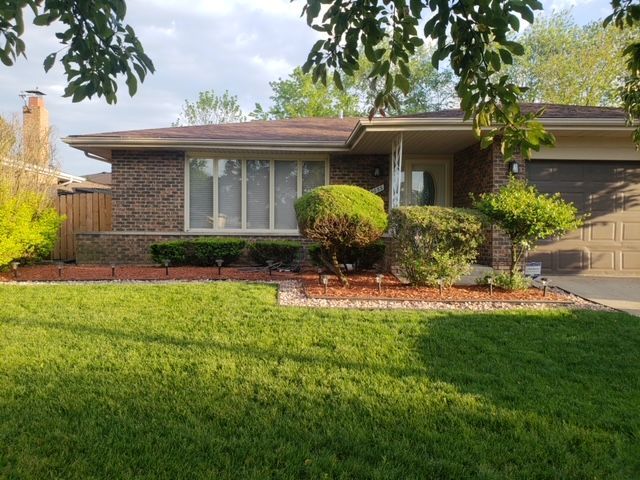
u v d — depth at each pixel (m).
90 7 2.49
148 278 8.67
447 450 2.71
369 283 7.91
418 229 7.39
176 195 11.49
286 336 4.82
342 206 6.97
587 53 23.88
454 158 12.06
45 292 6.99
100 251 11.18
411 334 4.98
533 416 3.13
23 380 3.61
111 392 3.42
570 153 9.41
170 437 2.81
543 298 6.93
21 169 9.62
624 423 3.05
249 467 2.53
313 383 3.63
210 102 38.19
